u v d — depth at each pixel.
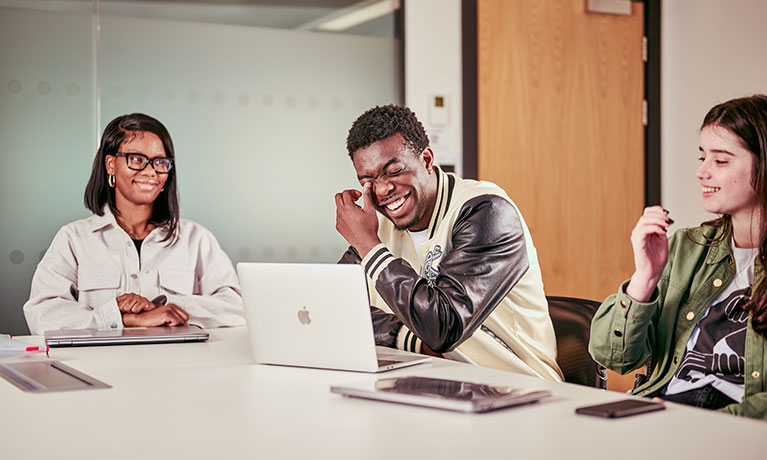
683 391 1.73
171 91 3.53
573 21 4.23
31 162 3.32
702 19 4.32
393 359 1.71
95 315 2.50
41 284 2.98
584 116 4.27
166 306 2.51
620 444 1.00
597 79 4.29
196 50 3.56
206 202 3.58
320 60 3.78
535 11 4.14
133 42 3.46
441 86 3.97
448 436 1.05
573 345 2.04
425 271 2.04
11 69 3.29
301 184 3.76
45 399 1.32
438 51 3.97
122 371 1.60
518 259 1.94
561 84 4.21
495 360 1.99
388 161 2.01
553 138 4.20
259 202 3.68
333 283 1.55
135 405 1.26
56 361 1.73
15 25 3.29
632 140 4.39
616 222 4.36
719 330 1.73
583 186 4.27
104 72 3.42
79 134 3.39
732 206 1.71
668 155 4.47
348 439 1.04
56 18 3.34
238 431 1.09
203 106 3.58
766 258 1.65
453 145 3.99
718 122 1.72
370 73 3.88
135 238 3.17
